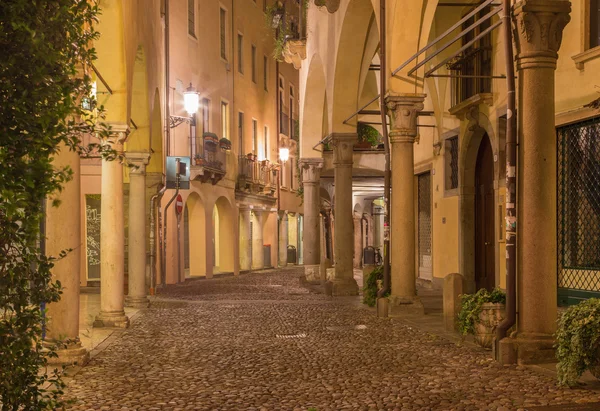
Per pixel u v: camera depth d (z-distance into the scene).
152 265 19.69
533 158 8.09
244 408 6.37
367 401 6.56
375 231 40.47
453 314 11.15
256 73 35.19
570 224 12.20
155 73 17.27
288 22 24.50
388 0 13.40
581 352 6.56
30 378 3.57
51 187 3.36
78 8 3.89
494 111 15.25
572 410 5.93
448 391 6.88
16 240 3.31
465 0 16.91
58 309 8.51
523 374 7.55
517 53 8.23
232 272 30.25
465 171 17.41
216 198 28.44
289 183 41.41
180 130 24.33
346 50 17.94
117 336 11.18
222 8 29.78
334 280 18.98
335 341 10.44
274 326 12.33
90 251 22.22
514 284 8.24
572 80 11.92
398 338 10.60
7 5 3.24
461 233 17.56
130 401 6.67
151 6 16.28
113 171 12.30
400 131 13.30
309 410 6.25
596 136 11.54
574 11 11.91
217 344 10.27
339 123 18.80
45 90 3.47
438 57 18.34
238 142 32.16
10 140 3.33
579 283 11.89
